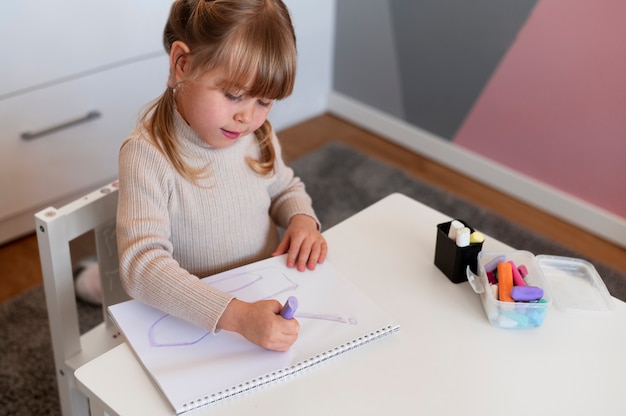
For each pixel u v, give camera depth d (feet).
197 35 3.29
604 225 7.72
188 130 3.64
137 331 3.21
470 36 8.06
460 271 3.59
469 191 8.48
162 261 3.38
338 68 9.72
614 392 3.07
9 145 6.61
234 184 3.87
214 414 2.84
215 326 3.15
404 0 8.51
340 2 9.22
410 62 8.80
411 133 9.14
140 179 3.51
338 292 3.50
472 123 8.50
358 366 3.10
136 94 7.41
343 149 9.04
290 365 3.04
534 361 3.20
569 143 7.73
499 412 2.94
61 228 3.72
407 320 3.37
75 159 7.18
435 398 2.98
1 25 6.11
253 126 3.48
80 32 6.66
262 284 3.53
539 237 7.71
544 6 7.32
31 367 5.74
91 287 6.33
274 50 3.28
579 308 3.51
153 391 2.94
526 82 7.80
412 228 4.04
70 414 4.35
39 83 6.58
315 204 7.97
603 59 7.12
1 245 7.07
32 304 6.36
